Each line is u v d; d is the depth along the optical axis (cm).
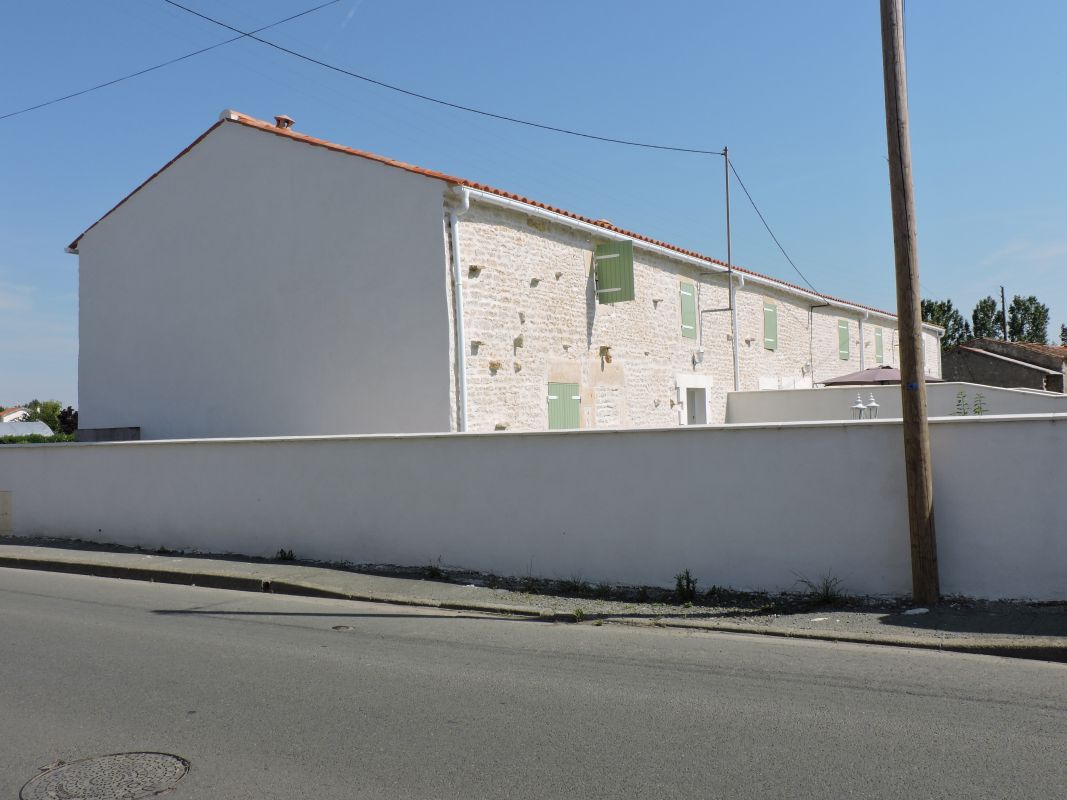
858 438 809
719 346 2116
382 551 1075
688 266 2009
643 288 1833
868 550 804
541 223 1525
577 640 723
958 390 1773
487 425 1370
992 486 756
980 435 760
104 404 1747
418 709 530
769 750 452
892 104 775
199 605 905
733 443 863
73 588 1027
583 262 1638
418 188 1343
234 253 1562
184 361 1625
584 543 941
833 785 406
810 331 2620
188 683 592
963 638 664
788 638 716
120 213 1745
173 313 1647
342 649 694
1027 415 745
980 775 414
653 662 642
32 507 1421
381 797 402
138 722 511
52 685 589
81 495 1360
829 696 546
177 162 1652
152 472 1280
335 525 1112
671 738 473
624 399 1736
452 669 626
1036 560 740
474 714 520
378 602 913
